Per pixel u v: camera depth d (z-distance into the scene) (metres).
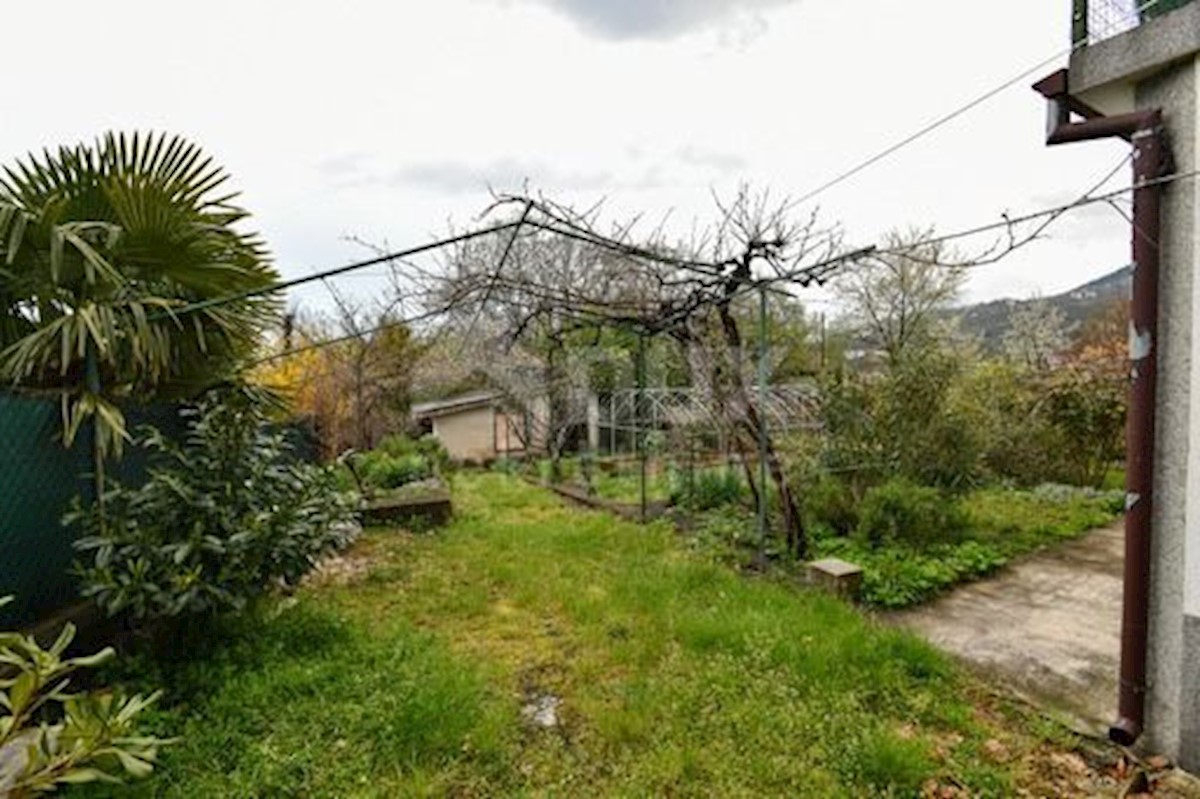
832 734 2.81
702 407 7.95
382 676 3.29
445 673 3.34
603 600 4.61
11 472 3.19
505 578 5.25
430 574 5.36
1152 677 2.79
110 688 3.03
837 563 5.04
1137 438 2.77
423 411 17.03
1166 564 2.73
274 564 3.56
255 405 4.49
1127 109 2.89
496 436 17.20
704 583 4.95
